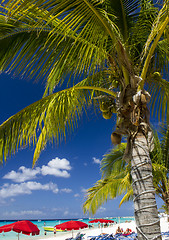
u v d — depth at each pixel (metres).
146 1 4.38
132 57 4.24
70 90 4.43
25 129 4.17
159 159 9.92
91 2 3.12
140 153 3.33
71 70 4.23
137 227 3.08
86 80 5.02
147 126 3.45
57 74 4.34
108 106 4.31
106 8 4.11
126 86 3.58
